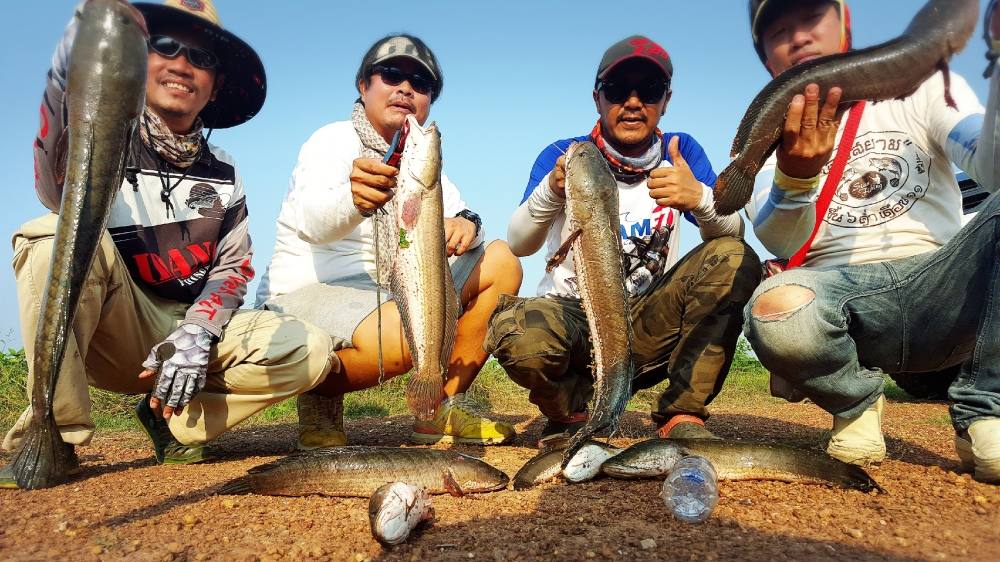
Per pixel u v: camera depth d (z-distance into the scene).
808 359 1.01
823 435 1.46
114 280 1.16
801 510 0.84
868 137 1.13
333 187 1.34
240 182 1.39
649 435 1.59
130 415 2.13
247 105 1.43
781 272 1.10
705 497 0.80
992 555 0.70
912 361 1.11
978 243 0.96
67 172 0.80
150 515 0.88
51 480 1.06
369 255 1.49
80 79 0.79
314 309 1.39
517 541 0.75
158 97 1.23
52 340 0.81
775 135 0.94
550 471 1.02
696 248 1.27
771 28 1.09
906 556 0.69
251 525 0.83
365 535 0.79
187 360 1.14
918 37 0.91
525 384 1.28
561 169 1.16
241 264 1.33
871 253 1.09
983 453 0.94
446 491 0.97
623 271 1.02
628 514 0.84
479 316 1.46
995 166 0.94
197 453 1.33
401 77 1.44
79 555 0.74
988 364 0.96
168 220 1.28
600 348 1.01
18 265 1.11
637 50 1.28
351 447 1.02
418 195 0.96
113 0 0.82
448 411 1.48
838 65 0.91
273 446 1.55
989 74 0.92
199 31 1.25
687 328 1.23
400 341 1.32
